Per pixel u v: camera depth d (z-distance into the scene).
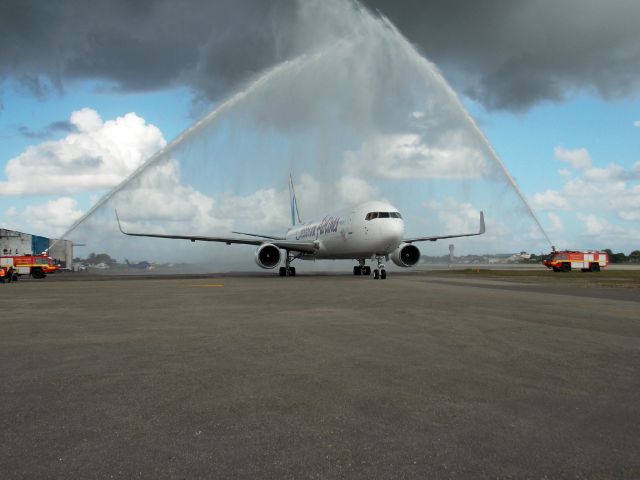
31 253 62.56
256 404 4.96
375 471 3.44
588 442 3.96
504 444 3.91
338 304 14.88
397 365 6.74
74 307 14.36
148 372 6.35
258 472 3.43
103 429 4.26
